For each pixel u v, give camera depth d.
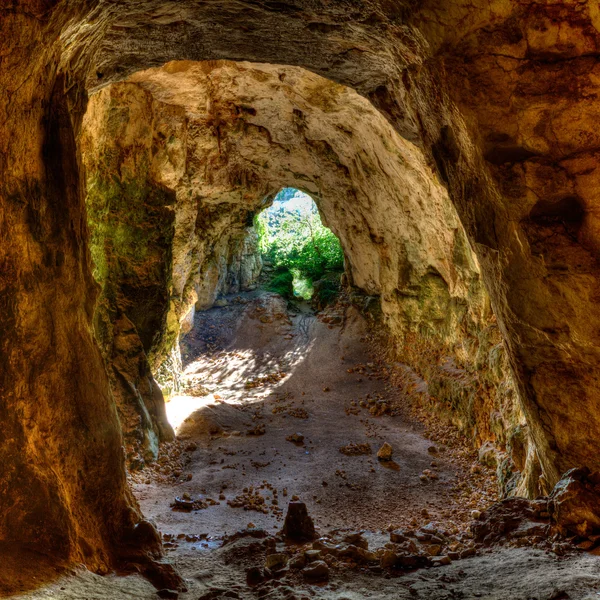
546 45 4.28
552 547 4.20
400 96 6.22
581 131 4.32
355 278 17.62
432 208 11.48
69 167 4.84
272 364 16.64
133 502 5.40
